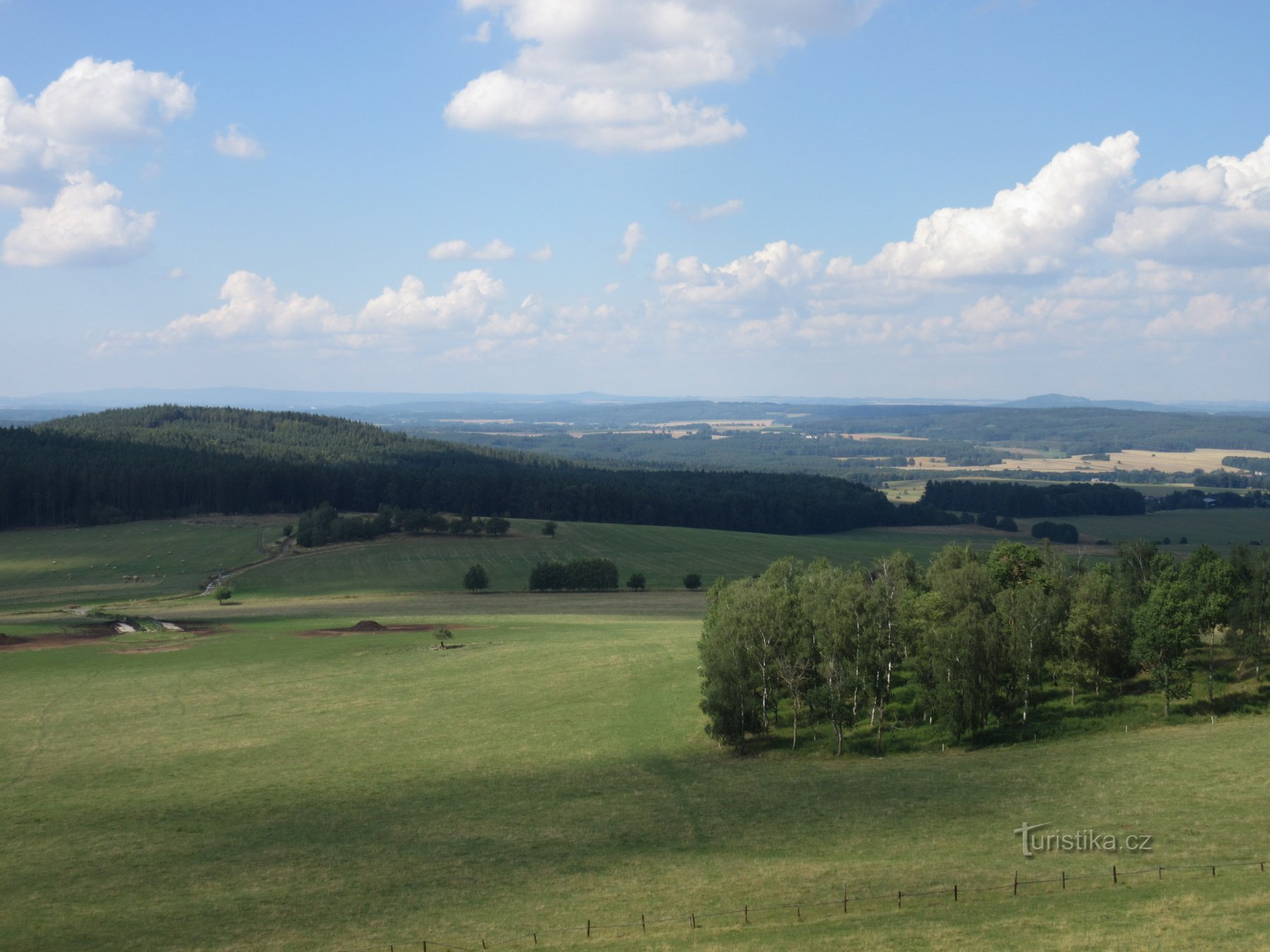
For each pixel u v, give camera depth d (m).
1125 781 57.84
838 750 70.81
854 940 37.41
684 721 78.94
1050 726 71.75
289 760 70.50
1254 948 33.56
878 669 74.50
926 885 43.81
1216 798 53.38
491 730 77.88
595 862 50.09
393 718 81.94
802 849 50.72
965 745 70.50
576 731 76.94
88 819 58.38
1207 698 73.44
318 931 42.62
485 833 55.25
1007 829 51.53
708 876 47.28
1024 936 36.47
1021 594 79.75
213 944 41.56
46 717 82.69
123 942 41.94
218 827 56.84
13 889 48.25
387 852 52.59
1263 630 77.94
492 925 42.41
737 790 62.03
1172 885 41.47
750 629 78.56
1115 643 76.06
